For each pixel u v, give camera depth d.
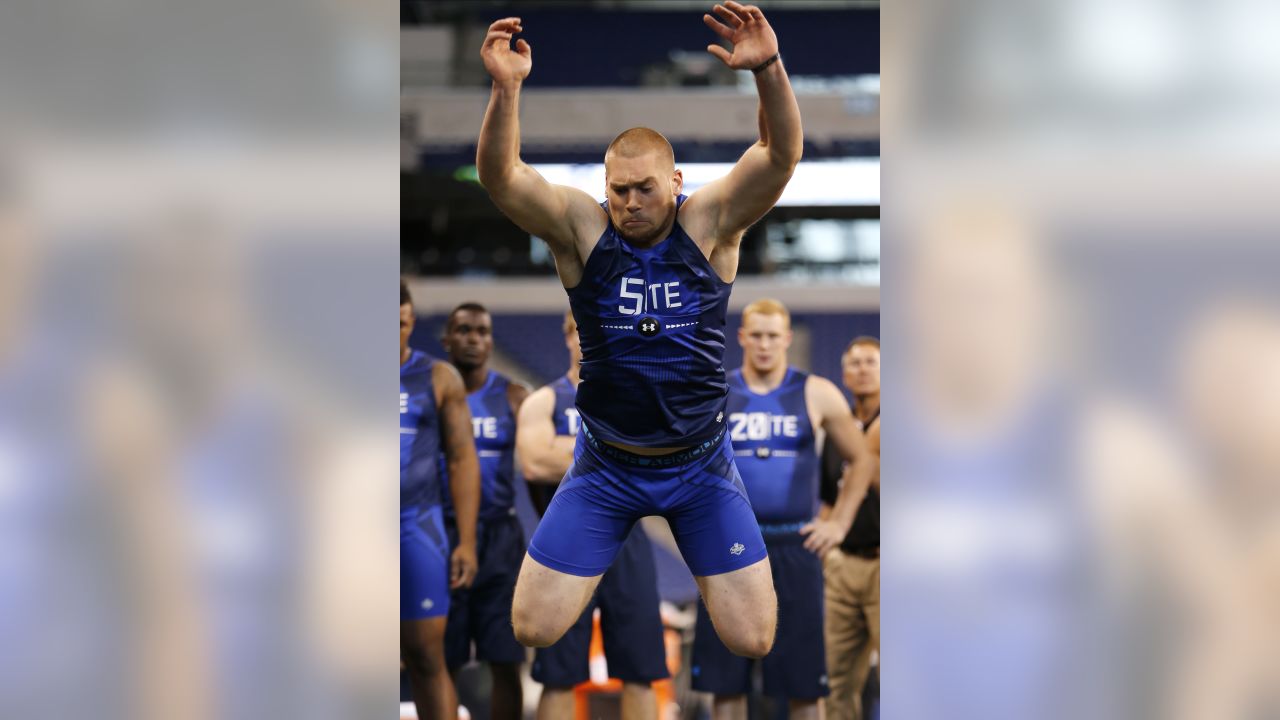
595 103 13.06
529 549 6.47
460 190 13.38
